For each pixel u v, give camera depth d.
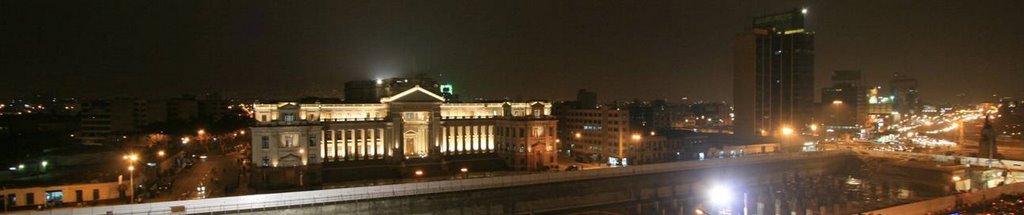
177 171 151.38
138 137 193.12
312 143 144.62
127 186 113.19
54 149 149.62
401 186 110.44
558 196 125.88
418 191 112.06
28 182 107.19
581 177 131.75
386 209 107.81
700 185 144.00
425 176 150.12
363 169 151.62
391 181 139.62
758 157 164.12
